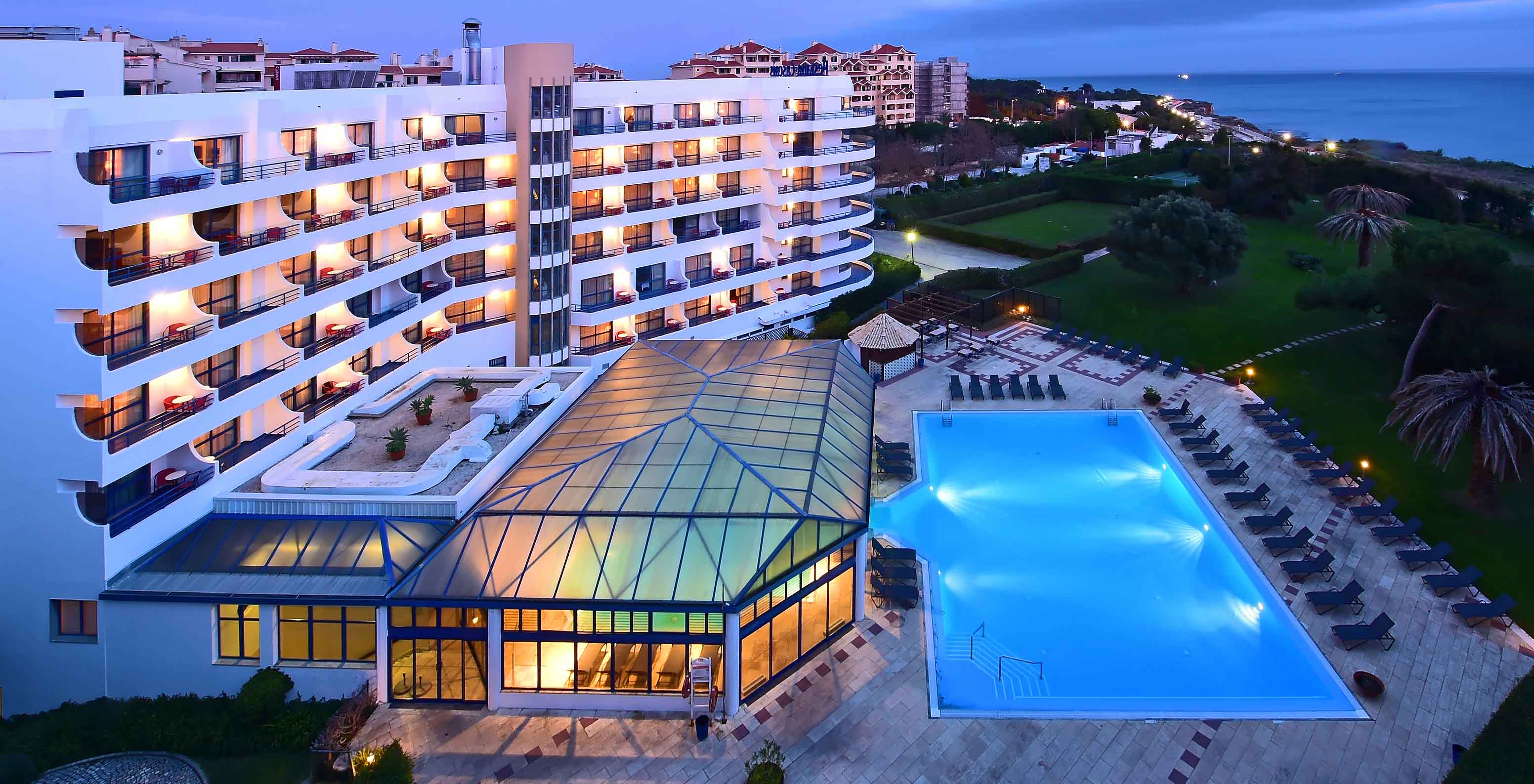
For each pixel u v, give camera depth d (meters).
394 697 27.20
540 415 37.81
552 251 49.47
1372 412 47.66
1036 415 48.62
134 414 29.17
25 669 27.66
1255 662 29.23
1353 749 24.98
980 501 40.97
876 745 25.39
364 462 33.66
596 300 53.84
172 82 66.06
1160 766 24.48
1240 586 33.75
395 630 26.66
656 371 40.16
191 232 30.19
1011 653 29.95
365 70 51.88
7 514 26.56
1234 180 93.81
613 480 29.67
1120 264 77.25
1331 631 30.03
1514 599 31.81
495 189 47.69
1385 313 54.41
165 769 24.50
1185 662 29.36
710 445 31.47
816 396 37.25
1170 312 64.75
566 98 48.34
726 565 26.61
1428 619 30.62
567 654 26.81
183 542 28.77
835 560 29.77
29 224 24.77
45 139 24.20
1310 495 39.25
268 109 33.62
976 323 63.69
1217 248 65.06
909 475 41.53
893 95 181.88
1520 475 40.03
